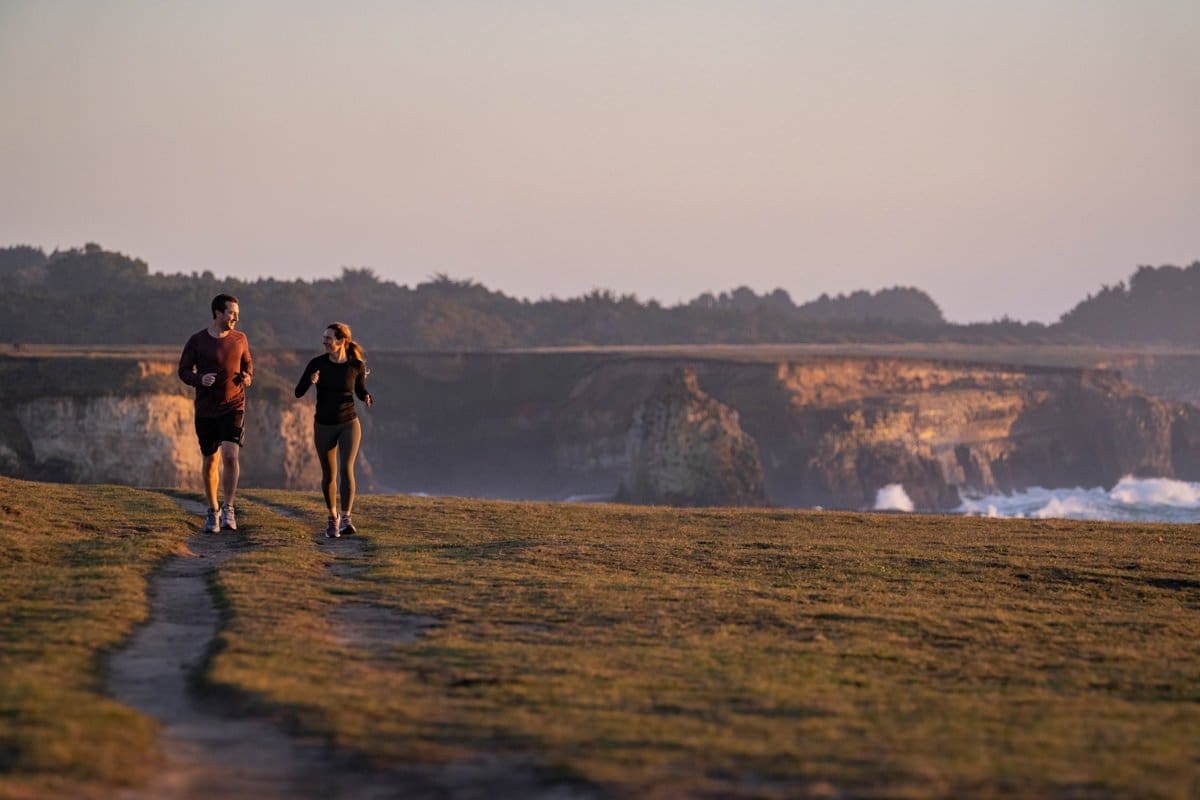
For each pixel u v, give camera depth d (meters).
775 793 8.23
